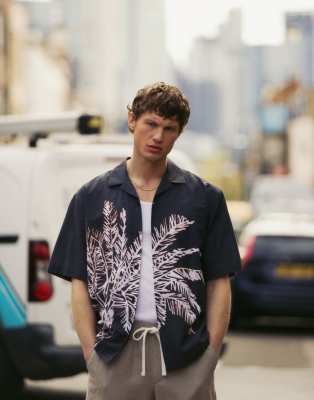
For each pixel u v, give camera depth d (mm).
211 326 6652
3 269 12336
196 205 6582
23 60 108375
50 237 12305
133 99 6531
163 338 6461
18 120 13297
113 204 6570
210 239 6660
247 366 16656
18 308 12289
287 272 21625
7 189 12422
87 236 6617
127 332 6457
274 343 19766
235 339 20375
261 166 132500
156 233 6531
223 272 6652
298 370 16281
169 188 6582
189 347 6496
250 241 21859
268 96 136250
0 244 12383
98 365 6531
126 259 6516
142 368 6473
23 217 12336
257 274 21672
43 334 12227
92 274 6594
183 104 6473
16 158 12469
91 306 6660
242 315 21844
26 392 13820
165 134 6469
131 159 6672
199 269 6586
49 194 12375
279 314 21703
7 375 12359
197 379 6551
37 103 116688
